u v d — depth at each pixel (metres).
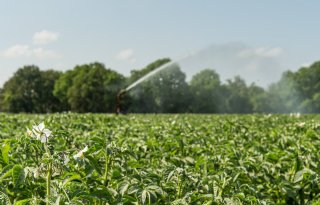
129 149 5.94
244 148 10.02
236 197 5.48
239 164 7.85
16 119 19.33
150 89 114.81
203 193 5.75
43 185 5.04
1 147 5.66
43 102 122.56
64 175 5.14
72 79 114.69
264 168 7.68
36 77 123.62
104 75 110.19
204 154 9.18
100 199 4.55
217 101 128.62
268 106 134.62
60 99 118.81
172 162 7.73
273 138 12.46
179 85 117.38
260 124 18.81
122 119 21.70
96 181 5.41
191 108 121.31
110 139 11.24
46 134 5.09
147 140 10.44
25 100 121.50
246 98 136.25
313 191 6.91
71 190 4.58
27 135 5.41
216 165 7.82
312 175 6.91
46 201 4.45
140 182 5.38
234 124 14.78
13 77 123.62
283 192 7.00
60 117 20.12
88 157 5.09
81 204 4.31
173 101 117.25
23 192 4.97
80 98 108.50
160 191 4.96
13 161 5.86
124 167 6.46
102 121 18.58
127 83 112.00
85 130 13.60
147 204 4.88
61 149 7.92
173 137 11.32
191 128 15.12
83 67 115.06
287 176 7.39
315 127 14.21
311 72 127.56
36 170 4.76
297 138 12.09
